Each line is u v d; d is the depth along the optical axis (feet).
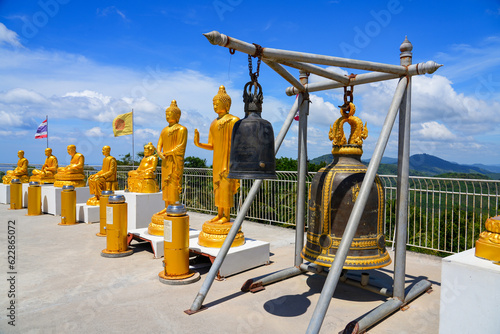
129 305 13.24
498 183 18.10
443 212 23.11
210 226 18.22
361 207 10.72
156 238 20.31
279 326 11.59
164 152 21.75
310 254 13.74
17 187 39.14
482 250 9.72
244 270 17.53
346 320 12.13
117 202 20.22
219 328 11.43
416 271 17.67
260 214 32.63
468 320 9.29
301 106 16.26
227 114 18.94
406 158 13.14
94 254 20.53
